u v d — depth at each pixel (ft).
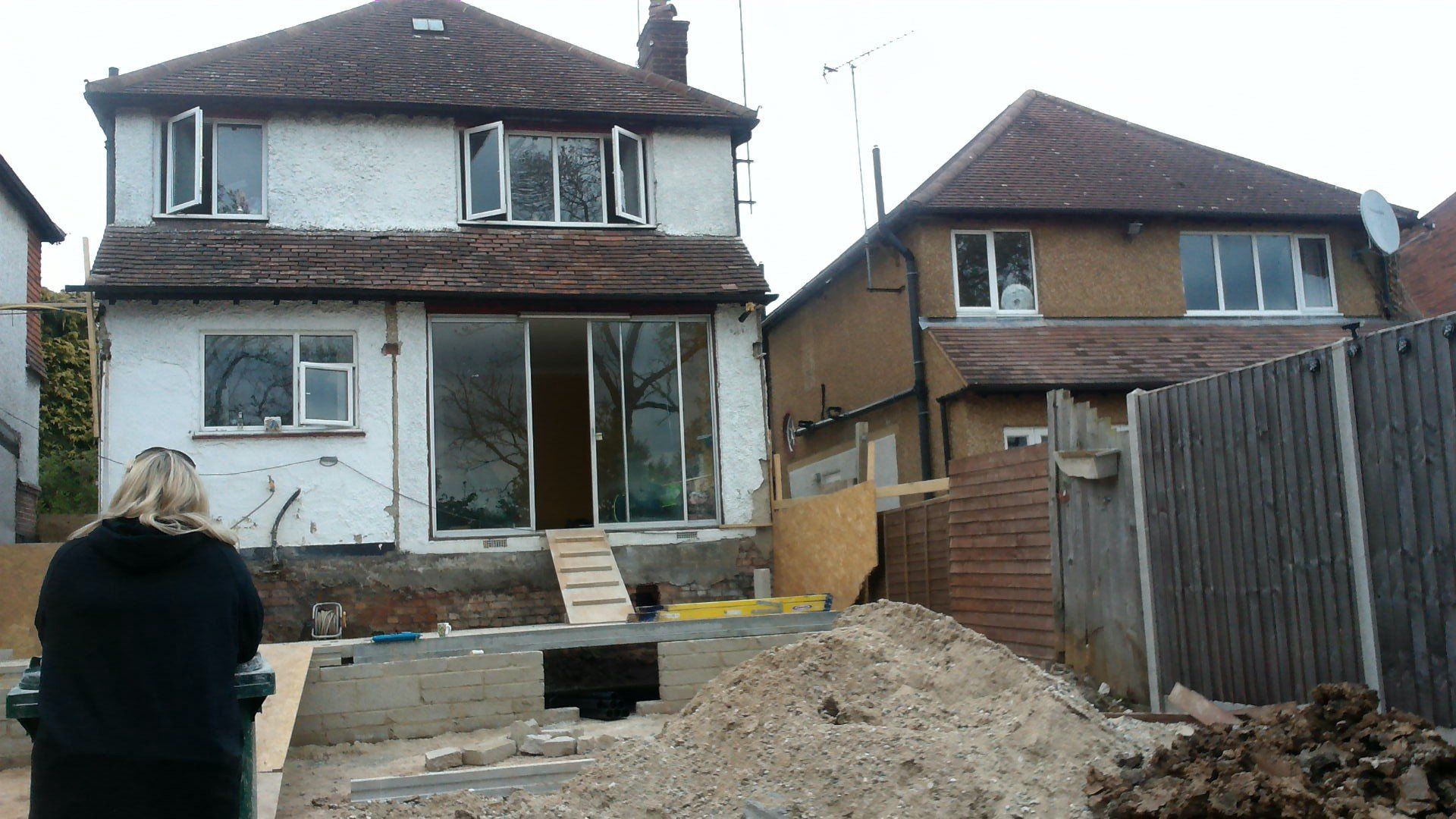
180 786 11.71
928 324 56.18
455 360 47.52
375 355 46.24
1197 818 16.58
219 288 43.98
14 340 63.93
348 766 27.55
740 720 22.74
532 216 51.21
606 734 28.12
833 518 45.57
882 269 60.70
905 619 25.67
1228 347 56.54
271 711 25.71
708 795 20.79
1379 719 18.75
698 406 49.85
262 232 47.44
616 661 42.96
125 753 11.61
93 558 12.29
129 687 11.87
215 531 12.95
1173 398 28.48
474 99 50.60
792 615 37.96
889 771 19.66
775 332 79.20
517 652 32.19
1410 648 21.08
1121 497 30.55
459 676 31.35
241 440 44.32
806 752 20.88
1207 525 27.04
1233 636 26.05
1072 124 67.46
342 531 44.73
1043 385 51.31
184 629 12.20
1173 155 65.21
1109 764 19.25
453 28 58.03
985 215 56.95
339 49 53.26
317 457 44.93
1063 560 33.04
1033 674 21.71
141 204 46.91
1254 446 25.52
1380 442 21.86
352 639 41.47
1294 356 24.26
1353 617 22.57
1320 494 23.45
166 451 13.32
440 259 47.93
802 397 73.51
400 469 45.68
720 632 37.47
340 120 49.34
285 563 43.88
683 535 48.42
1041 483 34.58
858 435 46.03
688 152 53.11
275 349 45.68
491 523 46.85
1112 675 30.63
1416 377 21.04
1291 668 24.23
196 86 47.73
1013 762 19.47
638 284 48.85
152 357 44.11
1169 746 20.70
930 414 55.16
